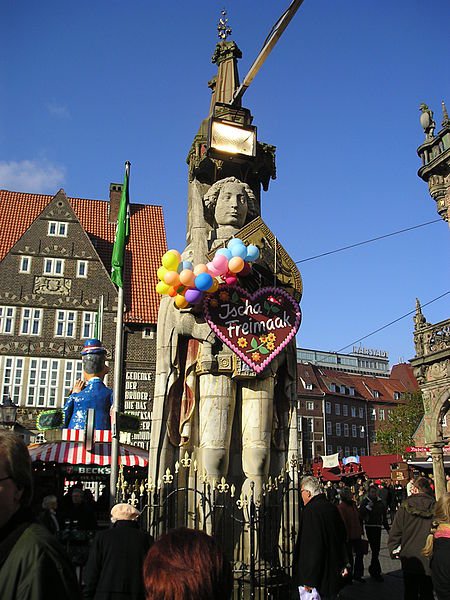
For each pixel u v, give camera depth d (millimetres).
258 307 7980
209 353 7926
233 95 8891
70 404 12172
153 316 30906
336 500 14891
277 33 6855
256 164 9242
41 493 11852
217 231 8641
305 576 4781
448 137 23047
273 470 8328
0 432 2275
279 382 8578
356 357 103812
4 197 35312
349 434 70688
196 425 8117
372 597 7879
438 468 21516
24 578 1968
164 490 7734
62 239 31000
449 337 21453
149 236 35812
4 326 29203
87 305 30344
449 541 4133
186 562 1961
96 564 4281
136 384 29781
